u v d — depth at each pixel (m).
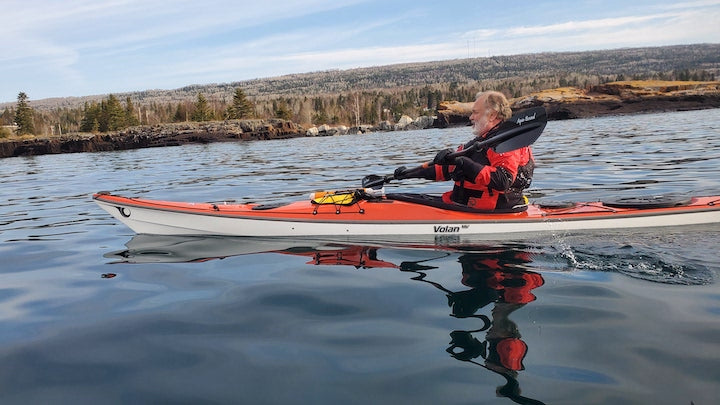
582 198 7.28
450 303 3.42
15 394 2.48
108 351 2.90
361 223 5.31
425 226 5.23
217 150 35.56
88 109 101.75
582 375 2.43
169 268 4.52
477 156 5.12
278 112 106.38
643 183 8.34
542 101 73.19
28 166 26.62
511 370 2.51
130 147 60.12
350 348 2.81
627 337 2.80
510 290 3.63
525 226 5.20
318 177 11.79
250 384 2.47
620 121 41.84
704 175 8.70
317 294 3.70
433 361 2.63
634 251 4.46
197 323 3.25
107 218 7.24
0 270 4.79
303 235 5.40
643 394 2.24
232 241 5.39
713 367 2.44
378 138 44.16
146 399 2.38
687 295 3.40
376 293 3.67
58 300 3.83
